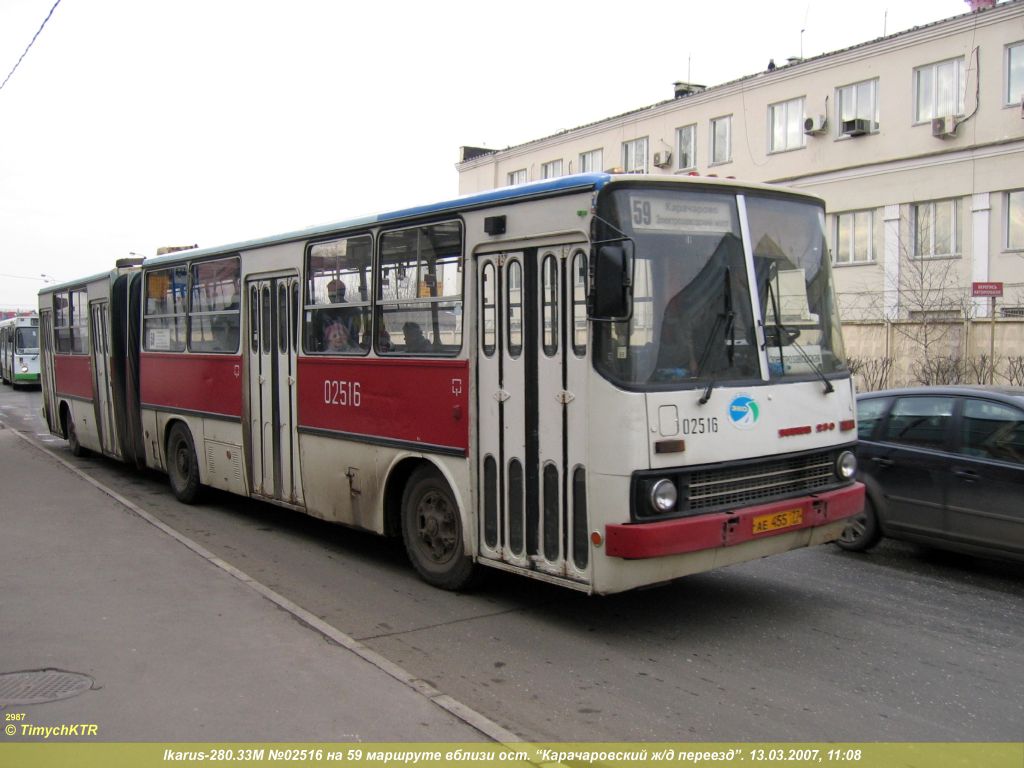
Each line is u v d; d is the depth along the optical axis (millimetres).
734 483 5965
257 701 4879
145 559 8047
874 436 8203
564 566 5961
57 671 5305
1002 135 23094
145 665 5406
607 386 5605
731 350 6031
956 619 6527
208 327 10523
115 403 13352
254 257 9523
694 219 6016
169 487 12758
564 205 5902
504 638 6121
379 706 4820
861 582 7504
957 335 20344
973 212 23812
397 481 7734
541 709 4926
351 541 9211
